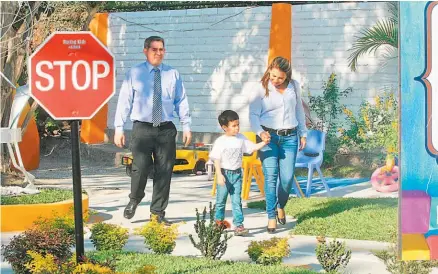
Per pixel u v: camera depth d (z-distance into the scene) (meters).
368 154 18.33
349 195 14.45
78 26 14.69
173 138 10.80
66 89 5.94
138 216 11.59
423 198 6.19
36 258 6.58
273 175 10.34
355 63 18.77
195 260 7.91
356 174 17.80
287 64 10.39
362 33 18.70
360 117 18.64
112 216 11.60
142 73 10.75
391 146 17.98
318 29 19.12
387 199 13.24
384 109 18.47
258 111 10.44
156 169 10.79
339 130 18.83
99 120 21.80
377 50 18.62
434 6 6.10
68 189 13.16
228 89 20.34
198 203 13.12
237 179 10.16
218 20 20.42
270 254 7.83
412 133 6.15
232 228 10.70
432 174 6.18
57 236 7.60
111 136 21.83
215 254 8.20
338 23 18.95
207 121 20.59
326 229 10.28
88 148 20.97
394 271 7.34
